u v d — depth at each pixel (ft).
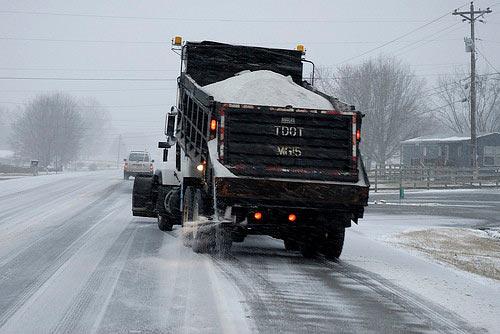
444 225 84.38
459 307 32.94
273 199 40.88
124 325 26.63
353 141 42.75
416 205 116.06
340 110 43.52
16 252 44.70
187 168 50.57
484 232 78.48
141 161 164.86
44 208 80.18
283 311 29.84
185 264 40.91
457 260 53.83
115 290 32.89
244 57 56.65
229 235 44.75
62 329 25.99
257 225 42.50
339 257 47.98
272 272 39.55
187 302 30.58
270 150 41.68
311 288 35.29
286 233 45.85
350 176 42.16
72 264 40.19
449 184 174.09
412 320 29.58
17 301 30.42
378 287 36.78
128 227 61.57
